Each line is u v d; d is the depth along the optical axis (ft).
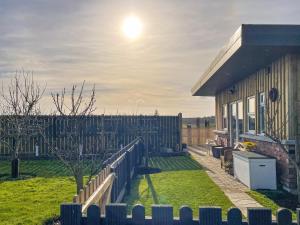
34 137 66.64
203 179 38.50
